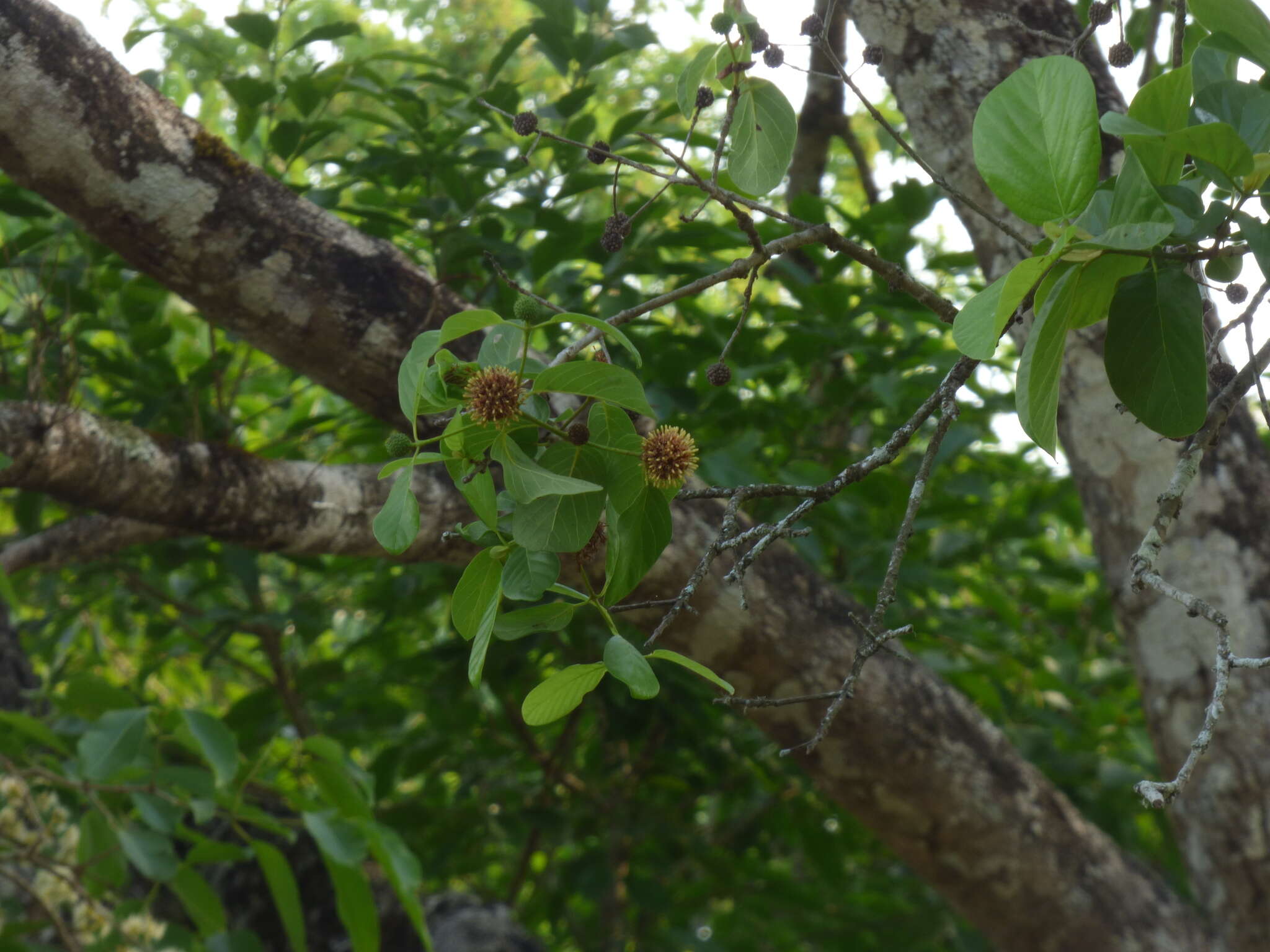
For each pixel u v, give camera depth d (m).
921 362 2.54
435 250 2.13
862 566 2.61
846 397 2.59
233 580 3.00
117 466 1.65
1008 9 1.77
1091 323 1.11
